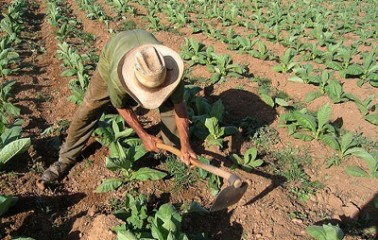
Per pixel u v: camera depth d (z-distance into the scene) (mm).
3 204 1963
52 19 5031
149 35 1991
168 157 2504
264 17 5746
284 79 3660
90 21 5355
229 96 3307
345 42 5008
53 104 3252
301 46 4379
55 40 4496
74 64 3621
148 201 2234
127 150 2391
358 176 2484
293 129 2816
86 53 4160
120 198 2254
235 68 3641
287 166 2572
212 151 2570
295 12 6449
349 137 2561
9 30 4348
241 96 3295
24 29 4770
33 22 5211
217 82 3508
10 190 2242
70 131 2303
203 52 3906
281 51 4508
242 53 4168
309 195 2346
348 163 2607
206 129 2701
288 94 3471
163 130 2367
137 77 1677
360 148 2547
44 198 2248
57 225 2127
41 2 6215
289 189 2383
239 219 2158
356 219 2217
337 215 2232
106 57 1993
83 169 2480
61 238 2072
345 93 3207
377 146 2758
